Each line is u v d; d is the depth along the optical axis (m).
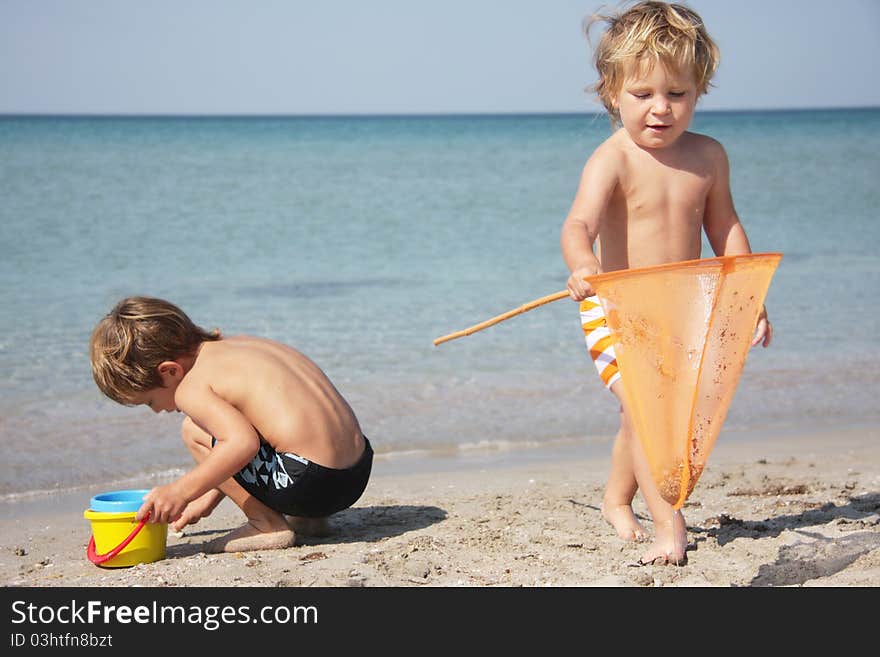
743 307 2.92
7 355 7.21
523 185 22.86
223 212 17.88
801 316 8.95
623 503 3.79
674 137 3.42
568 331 8.29
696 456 2.94
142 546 3.45
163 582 3.23
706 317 2.87
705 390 2.93
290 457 3.52
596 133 52.12
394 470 4.98
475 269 12.02
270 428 3.53
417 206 19.22
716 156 3.59
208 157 31.09
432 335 8.12
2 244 13.60
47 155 29.88
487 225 16.62
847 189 21.80
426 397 6.36
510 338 8.03
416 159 31.38
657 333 2.89
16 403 6.02
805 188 22.08
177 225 16.05
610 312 2.91
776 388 6.73
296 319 8.75
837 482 4.61
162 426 5.67
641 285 2.86
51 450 5.20
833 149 33.78
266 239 14.79
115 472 4.90
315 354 7.41
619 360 2.94
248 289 10.46
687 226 3.54
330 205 19.27
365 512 4.17
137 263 12.28
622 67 3.39
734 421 6.03
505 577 3.22
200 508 3.83
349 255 13.29
